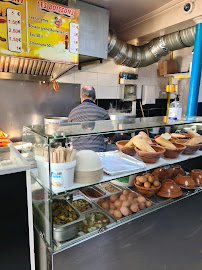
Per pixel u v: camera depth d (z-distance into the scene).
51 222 1.01
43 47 2.41
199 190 1.62
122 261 1.26
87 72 3.87
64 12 2.44
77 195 1.25
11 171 1.12
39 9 2.30
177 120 1.83
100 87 4.09
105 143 1.38
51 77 3.23
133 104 4.66
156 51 3.64
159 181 1.54
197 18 2.75
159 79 5.06
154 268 1.44
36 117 3.29
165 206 1.41
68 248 1.03
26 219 1.21
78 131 1.21
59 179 1.01
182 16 2.90
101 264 1.17
